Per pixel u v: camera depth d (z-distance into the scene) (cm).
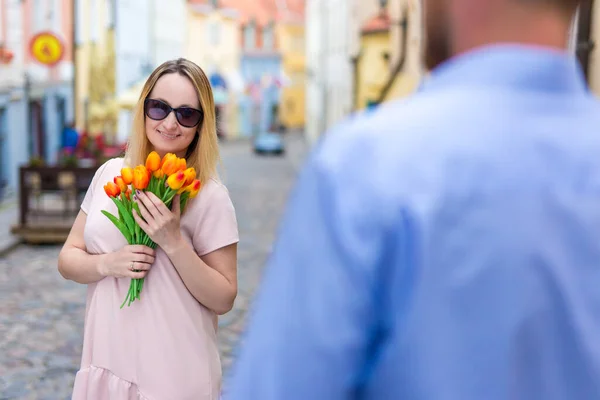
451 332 77
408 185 78
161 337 230
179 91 241
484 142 79
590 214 79
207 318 239
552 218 78
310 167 84
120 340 231
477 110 81
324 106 3734
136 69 2992
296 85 6706
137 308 231
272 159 3622
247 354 84
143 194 225
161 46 3700
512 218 77
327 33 3600
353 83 2183
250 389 82
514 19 83
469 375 77
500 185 78
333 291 79
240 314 711
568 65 84
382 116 85
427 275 77
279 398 80
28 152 1673
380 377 81
